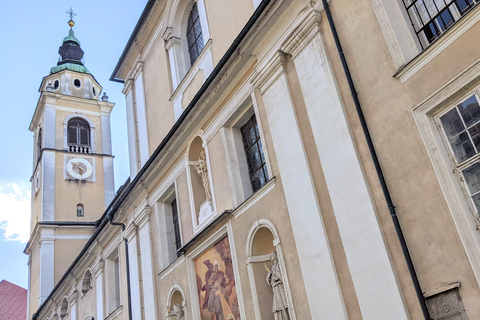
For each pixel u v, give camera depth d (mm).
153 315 15875
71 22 45156
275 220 11203
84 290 24094
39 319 31750
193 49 17297
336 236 9617
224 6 14531
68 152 36969
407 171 8438
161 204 17094
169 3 17891
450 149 7988
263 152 12680
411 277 8000
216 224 13016
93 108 39906
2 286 48500
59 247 33781
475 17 7789
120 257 19531
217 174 13633
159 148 16156
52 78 40781
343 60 9938
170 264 15336
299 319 10164
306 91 10773
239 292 11922
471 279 7316
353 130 9609
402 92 8727
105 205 36500
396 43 8992
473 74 7668
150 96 19031
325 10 10562
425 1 9055
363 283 8797
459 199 7664
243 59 12789
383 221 8734
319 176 10234
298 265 10406
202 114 14453
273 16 11781
